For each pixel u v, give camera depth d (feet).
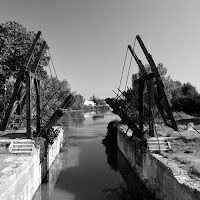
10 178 32.71
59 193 50.93
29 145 50.19
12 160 42.70
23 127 82.74
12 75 91.25
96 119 253.65
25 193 40.47
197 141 53.83
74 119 253.44
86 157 81.82
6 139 54.70
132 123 59.72
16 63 90.27
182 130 73.46
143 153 52.31
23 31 91.91
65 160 77.77
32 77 57.72
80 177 61.52
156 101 61.00
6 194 30.96
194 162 39.09
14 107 58.70
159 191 41.50
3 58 83.87
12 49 86.84
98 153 87.81
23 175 39.17
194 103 132.98
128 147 71.10
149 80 56.18
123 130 85.92
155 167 43.68
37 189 50.57
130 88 100.78
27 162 41.83
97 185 56.13
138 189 53.26
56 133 77.15
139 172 56.54
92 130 154.10
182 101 138.92
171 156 43.52
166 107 57.06
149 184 47.73
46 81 121.60
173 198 34.50
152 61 56.44
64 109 58.03
